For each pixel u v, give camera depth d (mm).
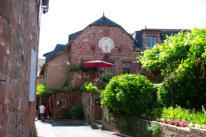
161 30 20688
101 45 18828
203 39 8398
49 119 18312
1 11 1740
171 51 9445
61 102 18016
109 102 10406
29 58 3984
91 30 18969
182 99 9617
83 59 18359
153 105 10031
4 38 1783
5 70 1844
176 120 7074
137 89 9930
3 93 1814
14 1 2104
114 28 19344
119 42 19156
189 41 8812
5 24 1805
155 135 7570
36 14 5461
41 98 23094
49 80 19438
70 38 20156
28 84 3965
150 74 16516
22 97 3168
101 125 12406
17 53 2479
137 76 10523
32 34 4477
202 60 8867
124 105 9781
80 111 16750
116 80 10602
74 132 10242
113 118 11164
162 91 10047
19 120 2961
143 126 8562
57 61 19828
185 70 9555
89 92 14719
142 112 9484
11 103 2240
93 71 18125
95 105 13891
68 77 19281
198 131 5445
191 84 9602
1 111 1783
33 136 6645
